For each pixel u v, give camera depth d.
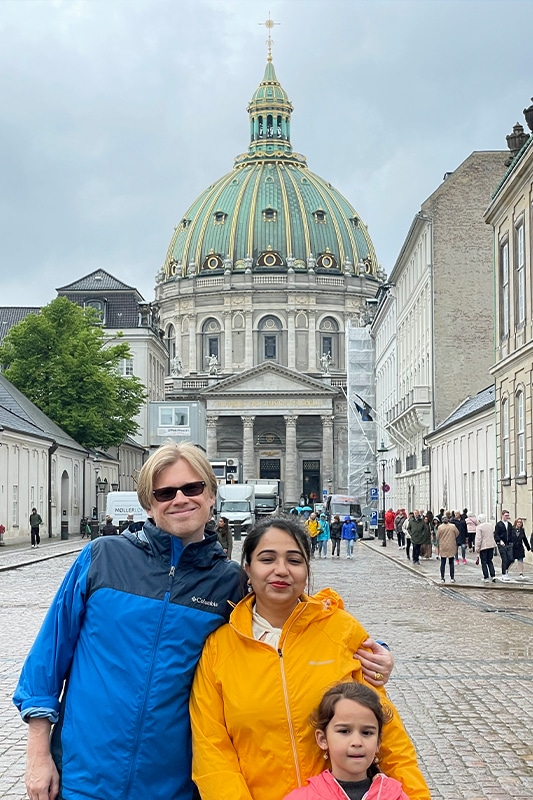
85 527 68.38
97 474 81.31
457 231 59.16
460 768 9.28
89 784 4.73
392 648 16.53
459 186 59.25
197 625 4.88
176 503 4.96
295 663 4.75
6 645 16.92
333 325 160.00
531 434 36.34
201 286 160.00
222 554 5.16
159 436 72.12
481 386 58.97
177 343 161.75
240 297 157.50
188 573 4.97
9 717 11.71
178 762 4.84
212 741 4.73
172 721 4.80
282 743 4.67
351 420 105.69
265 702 4.68
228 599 5.00
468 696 12.62
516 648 16.55
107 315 112.56
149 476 5.04
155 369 120.69
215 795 4.61
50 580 30.72
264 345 158.12
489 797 8.38
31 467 58.75
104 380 71.81
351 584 30.11
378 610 22.47
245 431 136.50
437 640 17.47
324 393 135.50
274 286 157.00
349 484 104.88
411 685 13.36
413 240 65.62
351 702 4.50
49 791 4.77
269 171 169.75
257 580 4.86
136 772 4.73
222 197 167.50
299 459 144.25
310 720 4.65
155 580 4.93
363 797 4.46
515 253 39.00
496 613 21.84
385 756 4.71
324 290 158.00
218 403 136.62
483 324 59.00
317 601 4.93
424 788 4.64
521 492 37.84
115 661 4.82
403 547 53.97
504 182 39.12
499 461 41.59
